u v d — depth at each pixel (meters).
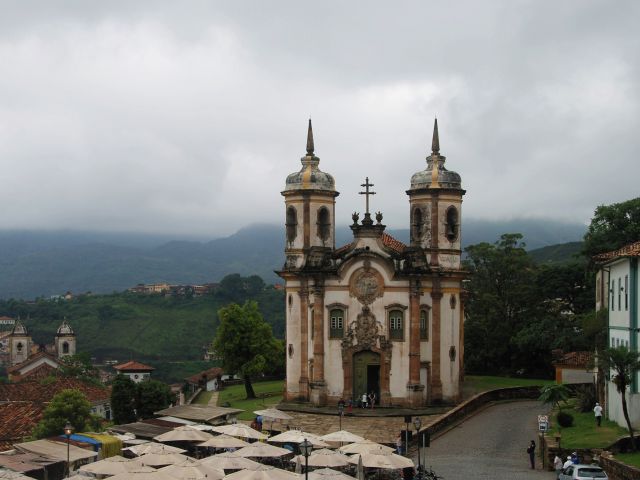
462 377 86.62
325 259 74.31
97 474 45.31
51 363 147.88
